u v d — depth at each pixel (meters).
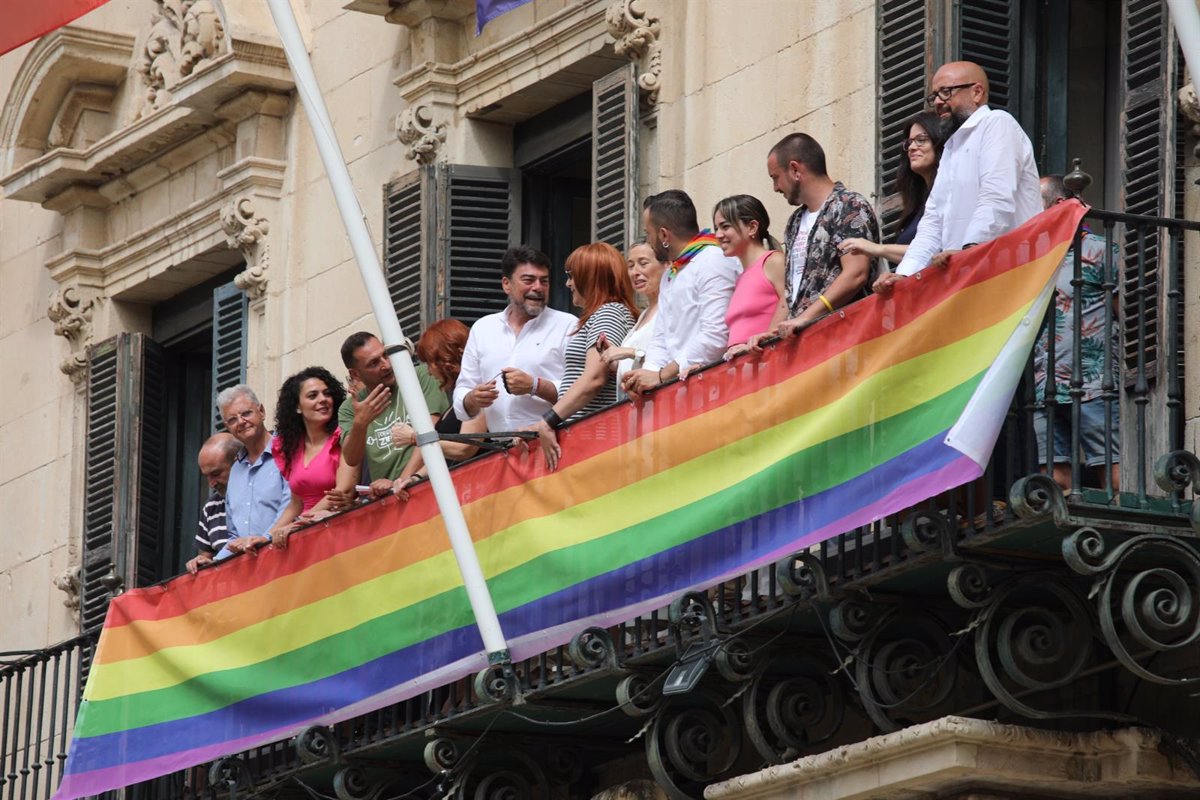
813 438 22.22
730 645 23.19
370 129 32.50
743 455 22.92
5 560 37.34
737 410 23.03
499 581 25.11
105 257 36.19
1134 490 22.78
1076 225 20.64
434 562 26.05
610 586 24.03
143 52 35.41
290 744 28.83
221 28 33.72
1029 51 25.47
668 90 28.56
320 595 27.27
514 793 27.19
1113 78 25.16
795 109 27.19
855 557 22.66
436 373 27.66
